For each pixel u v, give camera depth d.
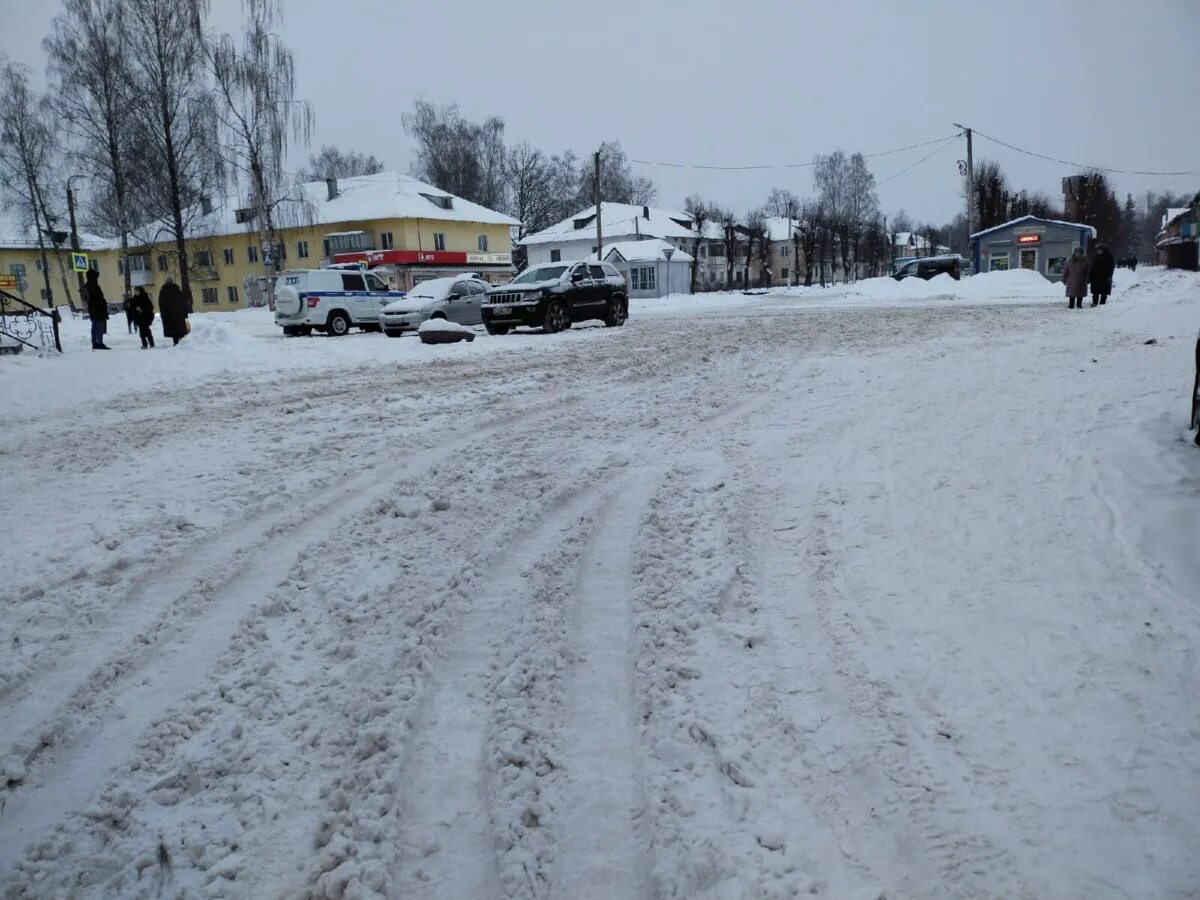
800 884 2.34
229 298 67.62
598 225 46.41
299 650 3.87
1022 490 5.29
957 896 2.26
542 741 3.10
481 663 3.70
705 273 84.44
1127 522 4.62
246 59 38.31
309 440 8.16
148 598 4.46
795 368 11.73
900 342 14.38
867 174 88.12
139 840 2.67
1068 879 2.27
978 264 44.12
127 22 36.00
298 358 15.47
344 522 5.61
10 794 2.93
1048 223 41.91
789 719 3.13
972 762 2.79
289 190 41.00
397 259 58.25
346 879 2.42
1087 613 3.70
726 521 5.27
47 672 3.72
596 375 12.09
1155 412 6.90
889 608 3.92
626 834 2.63
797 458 6.61
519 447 7.61
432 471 6.80
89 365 14.62
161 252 44.25
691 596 4.21
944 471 5.83
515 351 15.85
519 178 82.25
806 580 4.33
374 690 3.46
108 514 5.89
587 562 4.79
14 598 4.48
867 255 85.19
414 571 4.70
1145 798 2.56
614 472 6.64
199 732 3.25
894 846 2.47
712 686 3.42
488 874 2.48
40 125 46.50
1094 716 2.98
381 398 10.52
